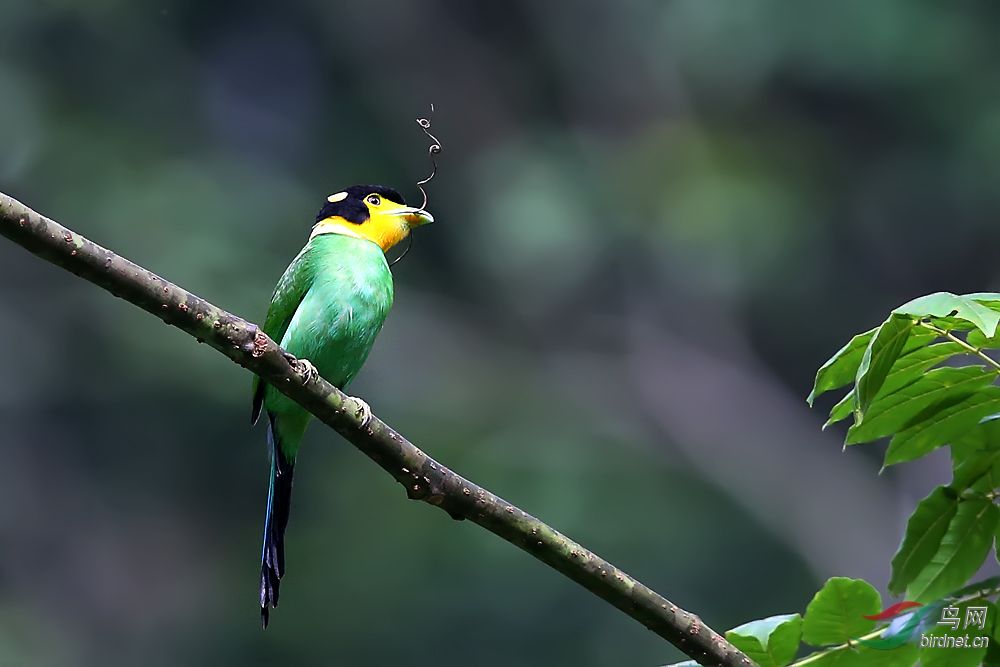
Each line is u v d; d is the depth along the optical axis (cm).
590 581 371
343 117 1983
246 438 1731
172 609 1714
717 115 1895
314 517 1658
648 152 1891
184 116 1923
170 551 1741
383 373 1786
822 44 1786
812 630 365
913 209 1867
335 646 1572
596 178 1895
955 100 1819
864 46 1781
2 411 1717
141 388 1711
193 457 1742
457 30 1977
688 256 1833
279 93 1989
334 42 1981
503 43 1980
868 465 1827
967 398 370
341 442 1689
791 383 1864
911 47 1778
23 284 1738
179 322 369
